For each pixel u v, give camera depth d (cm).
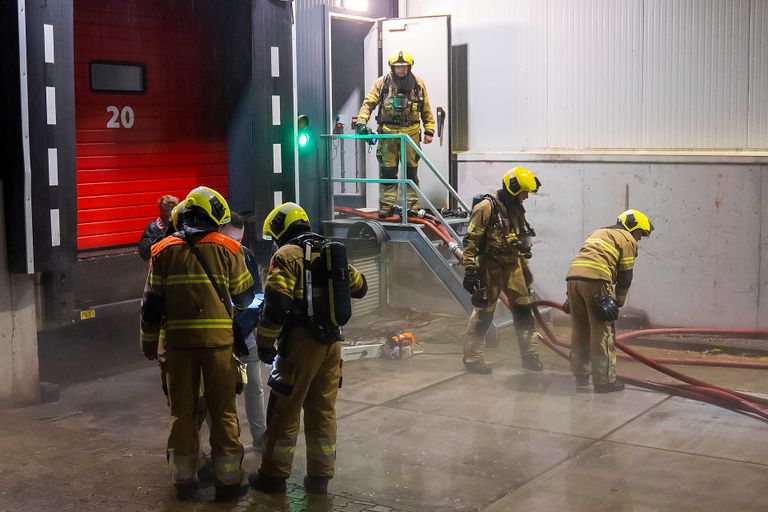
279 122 877
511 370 773
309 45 959
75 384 739
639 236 693
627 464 534
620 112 930
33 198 655
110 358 777
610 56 930
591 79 944
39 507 476
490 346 853
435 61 1002
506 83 998
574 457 547
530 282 762
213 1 870
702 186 879
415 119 952
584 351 704
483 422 621
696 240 888
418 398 685
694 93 887
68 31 673
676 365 793
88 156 769
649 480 507
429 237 972
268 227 501
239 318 489
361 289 509
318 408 492
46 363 729
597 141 947
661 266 909
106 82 780
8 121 648
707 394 666
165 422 635
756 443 571
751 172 853
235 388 485
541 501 478
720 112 876
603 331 686
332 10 962
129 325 789
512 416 635
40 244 662
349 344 841
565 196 959
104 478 520
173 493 496
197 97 865
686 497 481
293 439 493
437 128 1012
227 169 898
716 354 843
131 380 752
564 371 772
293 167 895
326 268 483
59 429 617
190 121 860
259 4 848
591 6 935
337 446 573
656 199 905
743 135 866
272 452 491
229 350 481
